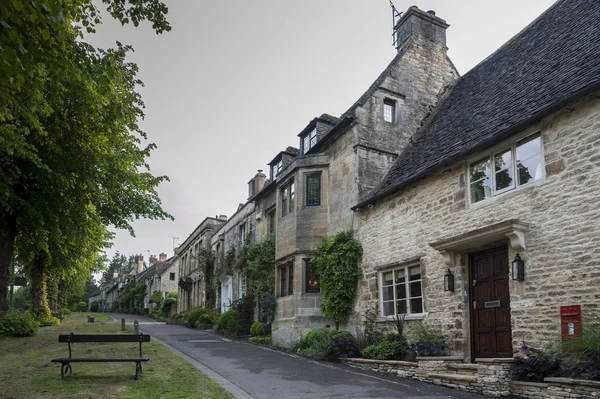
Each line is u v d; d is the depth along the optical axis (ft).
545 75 33.60
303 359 42.96
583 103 26.96
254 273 70.03
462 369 29.55
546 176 28.68
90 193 52.95
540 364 25.84
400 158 50.01
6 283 53.93
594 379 22.44
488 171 33.60
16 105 27.73
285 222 58.49
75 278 106.93
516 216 30.42
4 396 24.38
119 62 39.09
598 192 25.55
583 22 34.99
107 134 48.39
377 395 26.91
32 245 58.75
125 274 262.67
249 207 85.25
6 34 17.80
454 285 35.24
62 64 24.34
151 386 27.35
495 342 31.94
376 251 45.52
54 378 29.30
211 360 41.39
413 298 40.09
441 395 27.02
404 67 55.42
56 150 42.93
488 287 33.19
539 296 28.02
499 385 26.16
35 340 52.65
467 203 34.91
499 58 46.26
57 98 36.14
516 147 31.45
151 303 183.32
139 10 24.23
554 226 27.71
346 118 51.37
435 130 47.24
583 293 25.52
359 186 49.21
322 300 51.52
